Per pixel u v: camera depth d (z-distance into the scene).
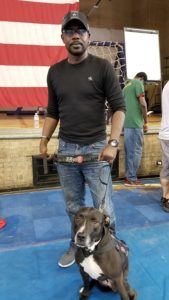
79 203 2.14
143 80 4.42
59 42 4.14
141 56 5.86
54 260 2.38
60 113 1.97
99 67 1.79
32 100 4.17
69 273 2.21
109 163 1.88
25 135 4.03
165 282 2.08
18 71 4.06
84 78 1.80
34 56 4.09
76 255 1.70
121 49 6.20
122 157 4.54
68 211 2.13
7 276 2.17
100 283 1.94
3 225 2.99
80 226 1.52
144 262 2.31
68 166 2.00
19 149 4.04
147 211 3.36
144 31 5.86
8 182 4.07
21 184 4.14
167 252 2.46
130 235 2.74
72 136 1.92
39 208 3.47
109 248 1.59
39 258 2.40
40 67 4.13
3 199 3.77
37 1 4.00
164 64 9.85
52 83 1.96
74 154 1.92
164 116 3.11
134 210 3.39
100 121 1.90
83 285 2.03
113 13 9.84
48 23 4.08
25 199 3.77
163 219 3.14
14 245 2.61
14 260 2.37
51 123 2.16
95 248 1.57
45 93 4.20
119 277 1.62
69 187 2.07
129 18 10.05
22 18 3.98
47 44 4.11
